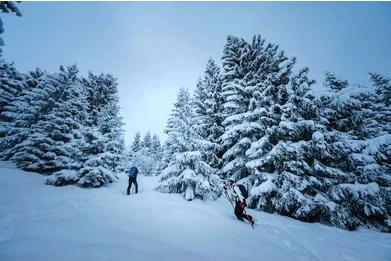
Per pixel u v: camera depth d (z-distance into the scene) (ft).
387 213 29.35
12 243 10.68
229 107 42.14
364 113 38.83
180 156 35.14
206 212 24.47
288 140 33.94
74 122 57.16
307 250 16.17
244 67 45.75
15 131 65.41
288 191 28.68
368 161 29.58
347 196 28.02
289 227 23.18
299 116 33.14
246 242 15.15
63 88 67.97
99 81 68.64
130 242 12.25
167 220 18.67
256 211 31.09
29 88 86.22
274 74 39.19
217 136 49.60
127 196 31.68
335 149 30.01
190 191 32.94
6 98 80.18
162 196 32.71
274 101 37.60
